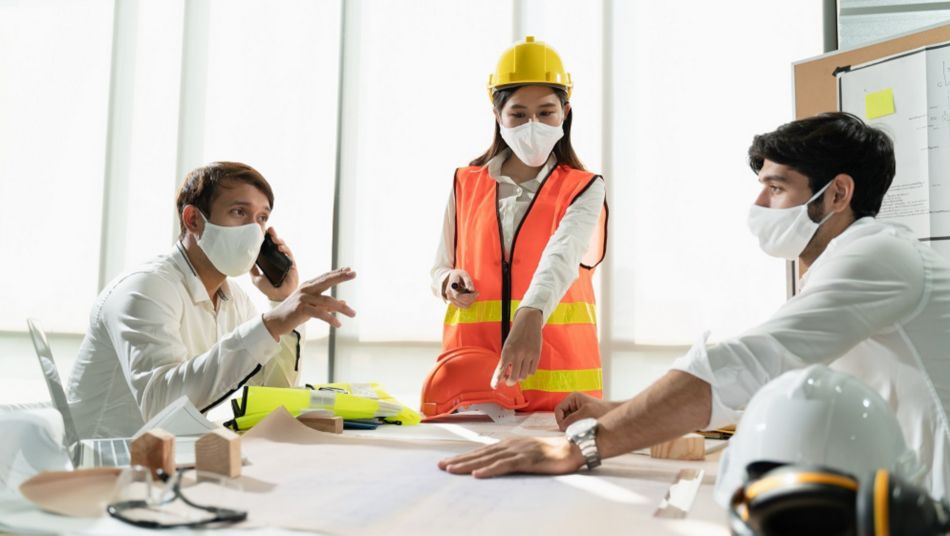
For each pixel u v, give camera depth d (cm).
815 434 77
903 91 238
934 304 117
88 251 438
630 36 383
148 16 438
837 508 58
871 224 125
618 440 113
